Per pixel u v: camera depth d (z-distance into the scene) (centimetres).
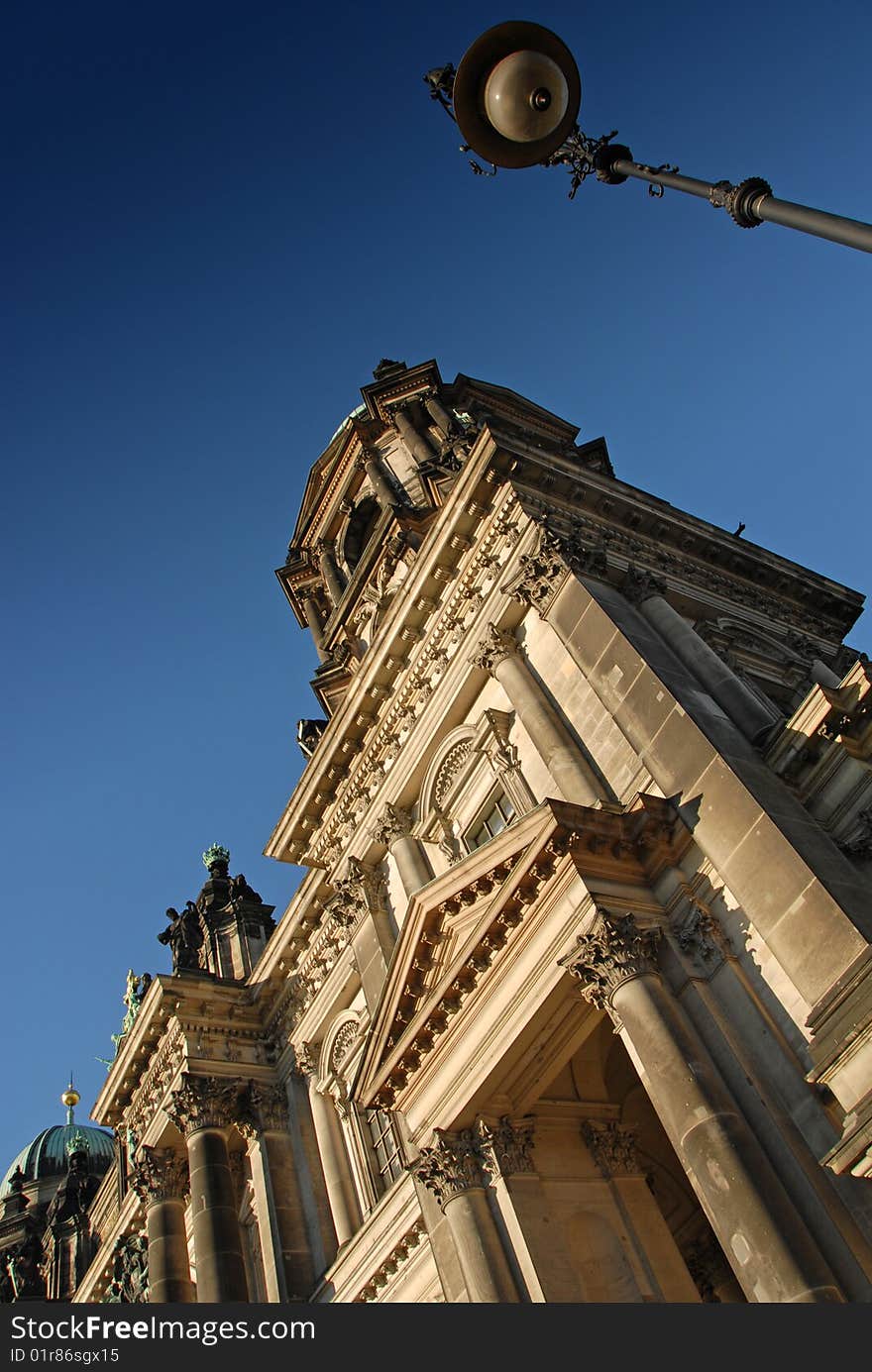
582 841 1978
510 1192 2014
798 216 1236
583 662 2366
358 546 4516
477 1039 2094
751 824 1853
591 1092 2292
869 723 2017
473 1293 1930
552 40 1491
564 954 1953
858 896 1731
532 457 2795
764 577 3356
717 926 1891
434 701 2856
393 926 2903
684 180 1445
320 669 4103
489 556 2761
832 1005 1552
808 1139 1620
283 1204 3088
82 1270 5588
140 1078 3750
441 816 2775
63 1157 7588
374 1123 2970
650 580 2673
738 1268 1514
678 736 2072
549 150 1560
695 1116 1641
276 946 3488
